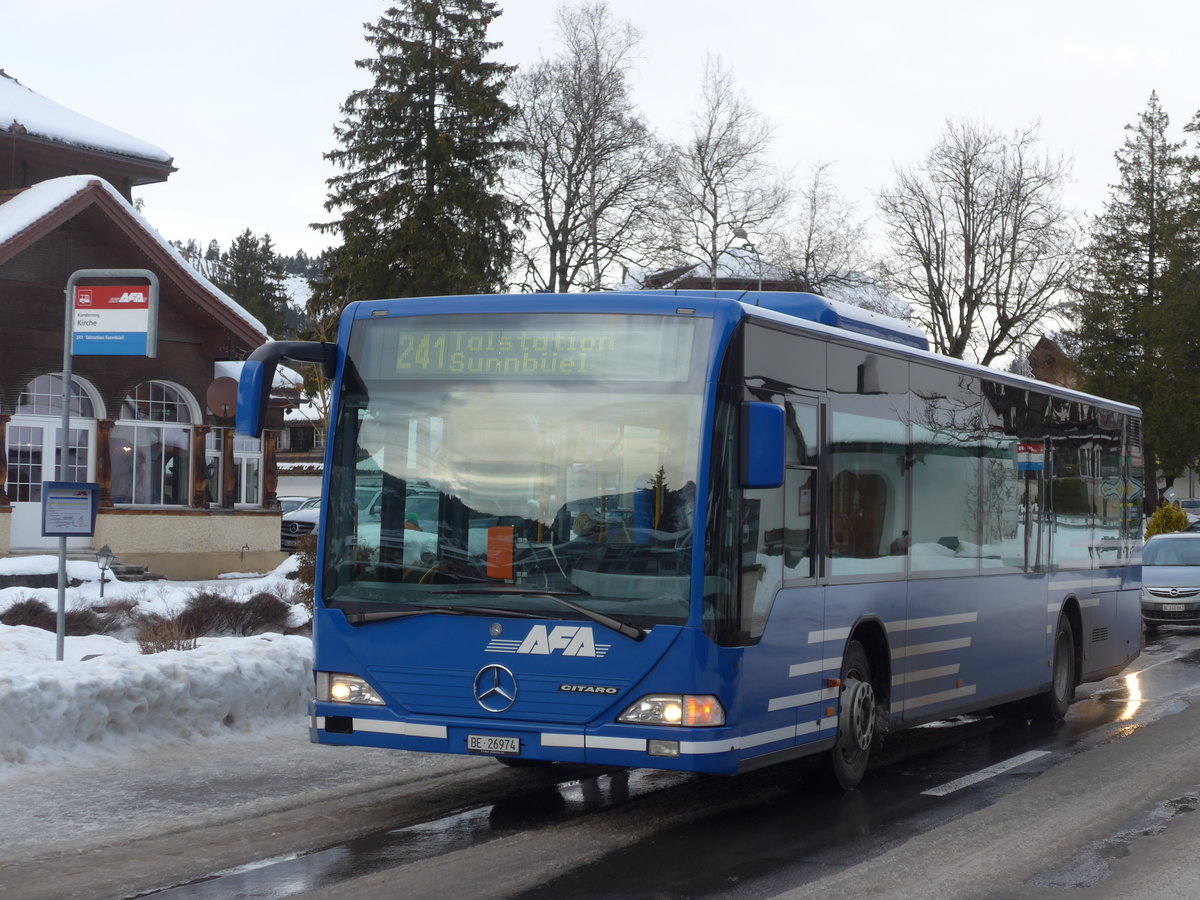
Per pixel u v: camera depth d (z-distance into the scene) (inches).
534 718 322.3
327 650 340.2
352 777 402.0
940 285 2401.6
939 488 444.1
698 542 317.7
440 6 1771.7
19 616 700.0
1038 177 2381.9
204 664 468.8
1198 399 2610.7
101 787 380.5
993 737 517.7
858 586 386.6
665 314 330.6
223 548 1254.3
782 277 2207.2
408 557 336.2
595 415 329.4
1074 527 577.0
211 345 1233.4
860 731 392.2
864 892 284.5
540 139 2055.9
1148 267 2696.9
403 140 1750.7
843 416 381.1
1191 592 946.7
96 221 1149.1
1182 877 300.0
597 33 2075.5
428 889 279.7
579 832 337.4
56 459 1152.8
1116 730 534.0
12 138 1300.4
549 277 2076.8
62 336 1139.3
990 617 483.8
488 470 333.7
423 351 344.2
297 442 2817.4
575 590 323.0
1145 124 2696.9
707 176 2100.1
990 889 288.5
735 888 285.9
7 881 283.7
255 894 273.9
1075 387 2800.2
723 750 317.1
